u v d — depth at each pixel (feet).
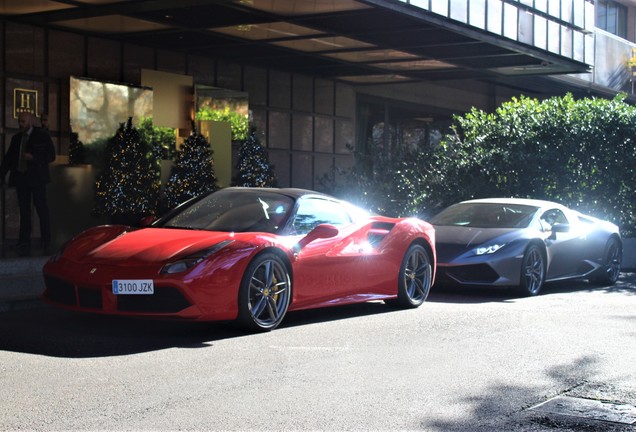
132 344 22.74
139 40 52.13
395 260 30.81
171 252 24.04
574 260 41.04
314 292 27.22
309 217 28.02
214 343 23.15
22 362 20.13
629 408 16.84
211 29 48.70
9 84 46.73
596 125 56.34
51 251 38.40
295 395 17.38
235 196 28.63
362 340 24.11
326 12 44.14
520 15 55.57
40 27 48.06
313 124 67.21
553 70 64.75
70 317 27.37
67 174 46.14
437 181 54.44
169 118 54.85
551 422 15.74
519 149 56.13
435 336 25.00
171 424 15.14
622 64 98.89
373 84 71.05
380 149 56.03
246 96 59.77
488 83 87.71
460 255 36.50
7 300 29.14
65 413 15.71
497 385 18.63
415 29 48.70
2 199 46.88
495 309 31.81
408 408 16.52
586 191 56.54
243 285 24.52
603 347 23.44
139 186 48.49
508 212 40.50
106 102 50.49
